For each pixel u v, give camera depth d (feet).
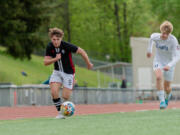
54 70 95.35
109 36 637.71
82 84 342.23
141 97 302.25
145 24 640.99
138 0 618.03
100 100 274.57
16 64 440.04
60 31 92.27
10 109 191.42
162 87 117.50
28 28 392.06
